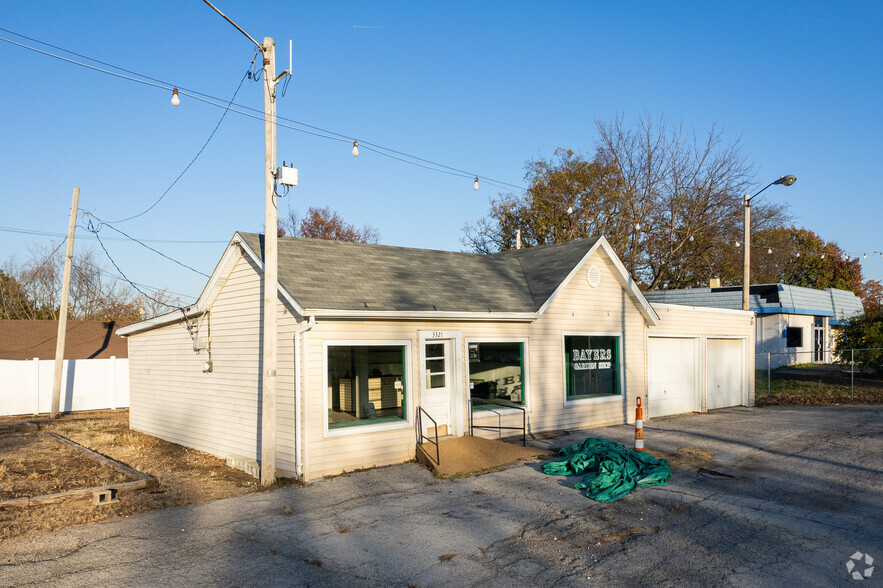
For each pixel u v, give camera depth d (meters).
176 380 16.42
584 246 16.83
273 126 11.07
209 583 6.60
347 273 13.23
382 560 7.20
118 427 19.89
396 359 12.58
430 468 11.65
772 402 22.23
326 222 51.81
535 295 15.43
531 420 14.95
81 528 8.50
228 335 13.94
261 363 12.62
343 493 10.14
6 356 28.09
